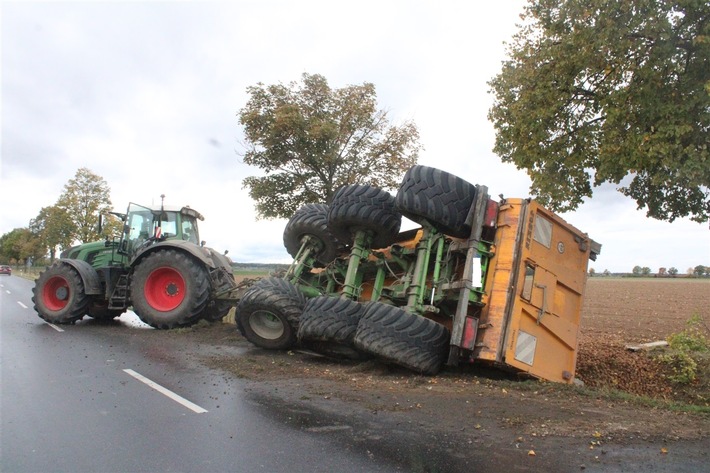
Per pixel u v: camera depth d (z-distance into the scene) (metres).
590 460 3.95
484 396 5.80
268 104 13.44
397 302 7.90
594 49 8.50
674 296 30.80
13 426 4.73
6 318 12.89
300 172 13.67
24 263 84.50
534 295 6.71
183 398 5.66
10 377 6.54
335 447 4.23
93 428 4.70
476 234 6.74
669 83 8.21
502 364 6.43
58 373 6.79
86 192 32.62
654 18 7.63
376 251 8.34
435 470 3.77
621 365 8.32
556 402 5.62
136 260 10.93
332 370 7.12
